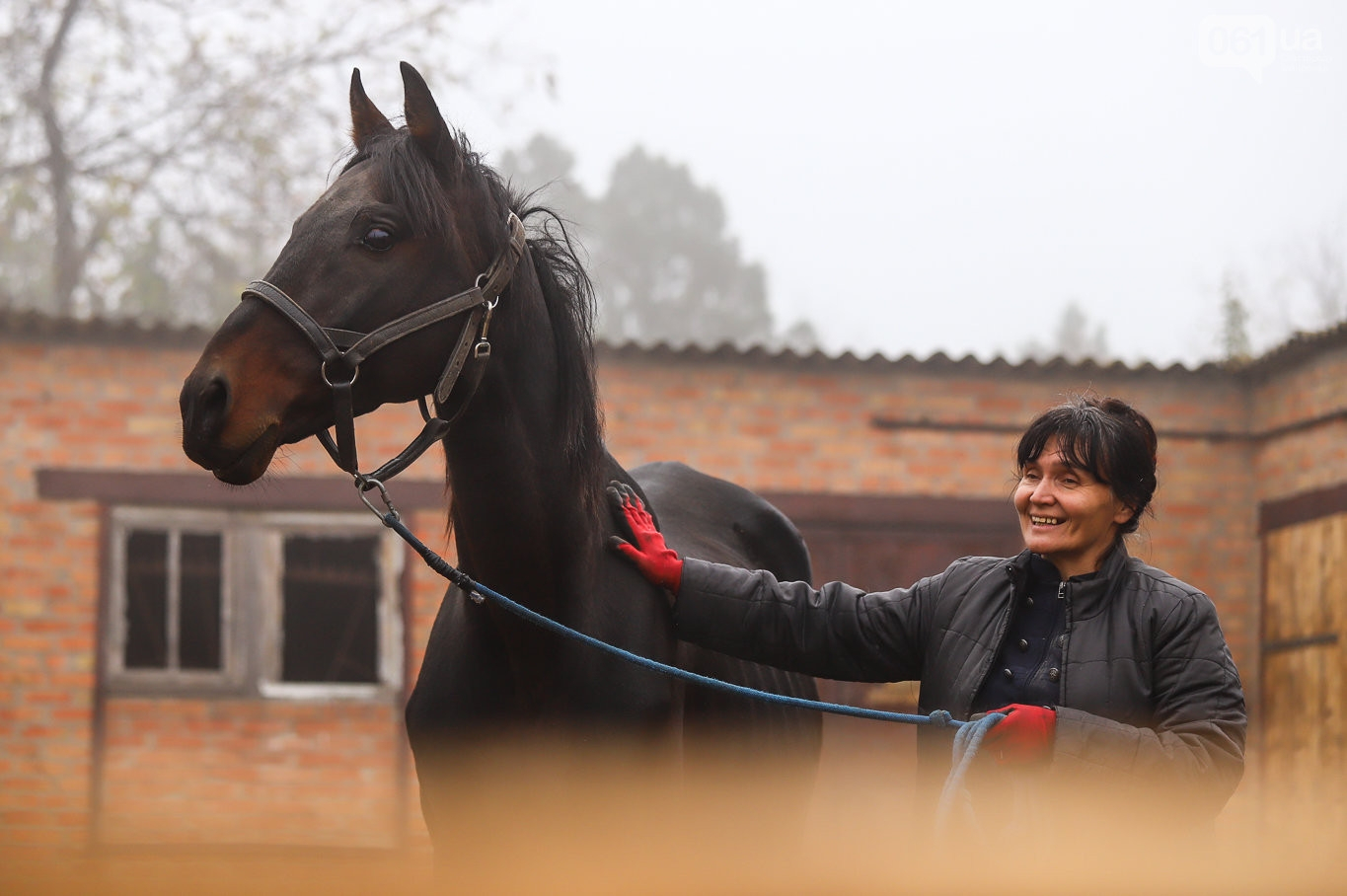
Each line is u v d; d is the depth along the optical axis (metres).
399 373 2.42
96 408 7.31
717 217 42.56
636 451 7.55
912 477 7.71
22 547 7.23
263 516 7.41
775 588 2.71
